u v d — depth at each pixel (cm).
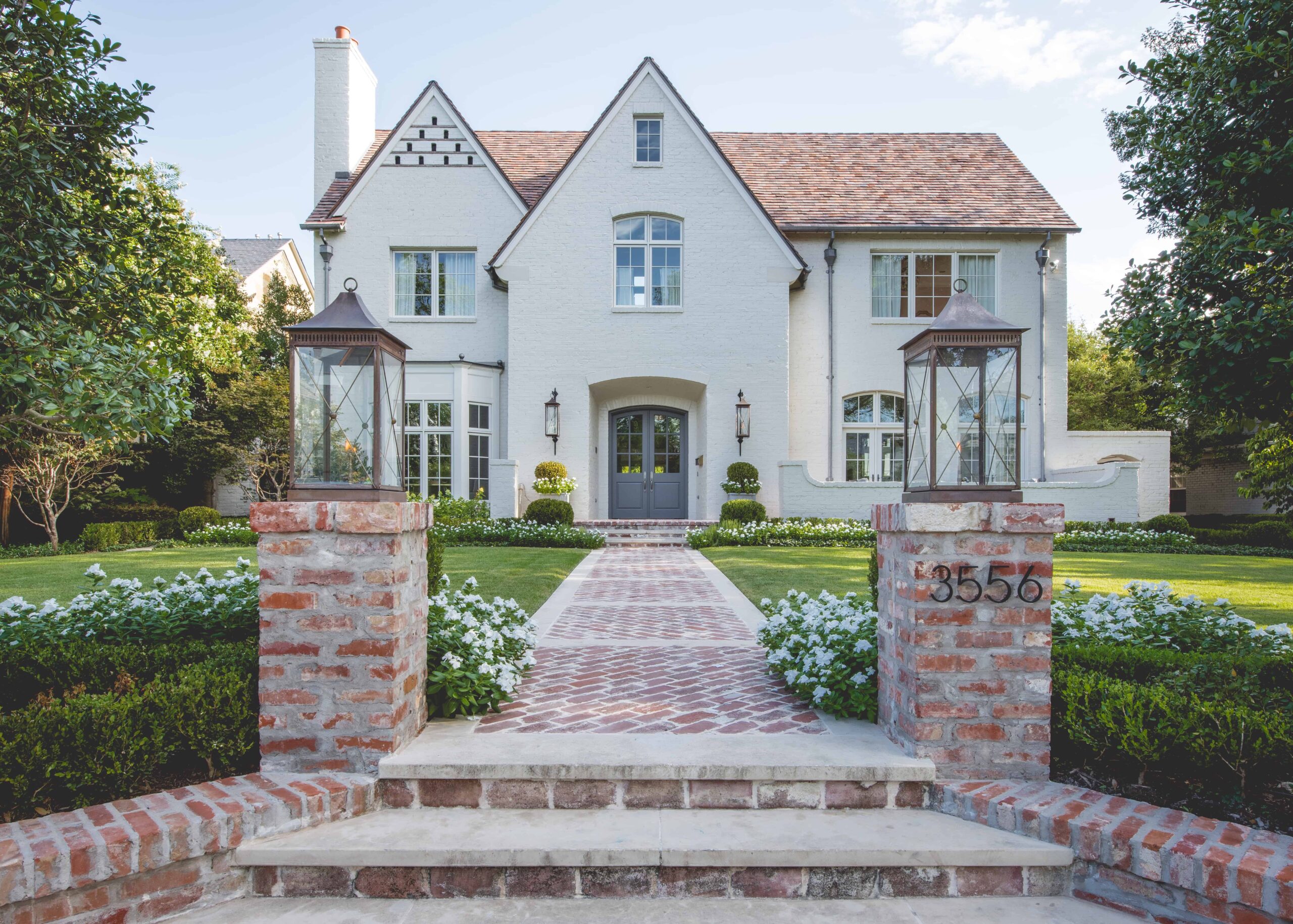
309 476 353
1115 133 1341
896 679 357
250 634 457
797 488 1452
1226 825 286
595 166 1548
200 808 292
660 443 1638
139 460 1717
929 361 363
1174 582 877
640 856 287
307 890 291
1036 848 289
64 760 302
